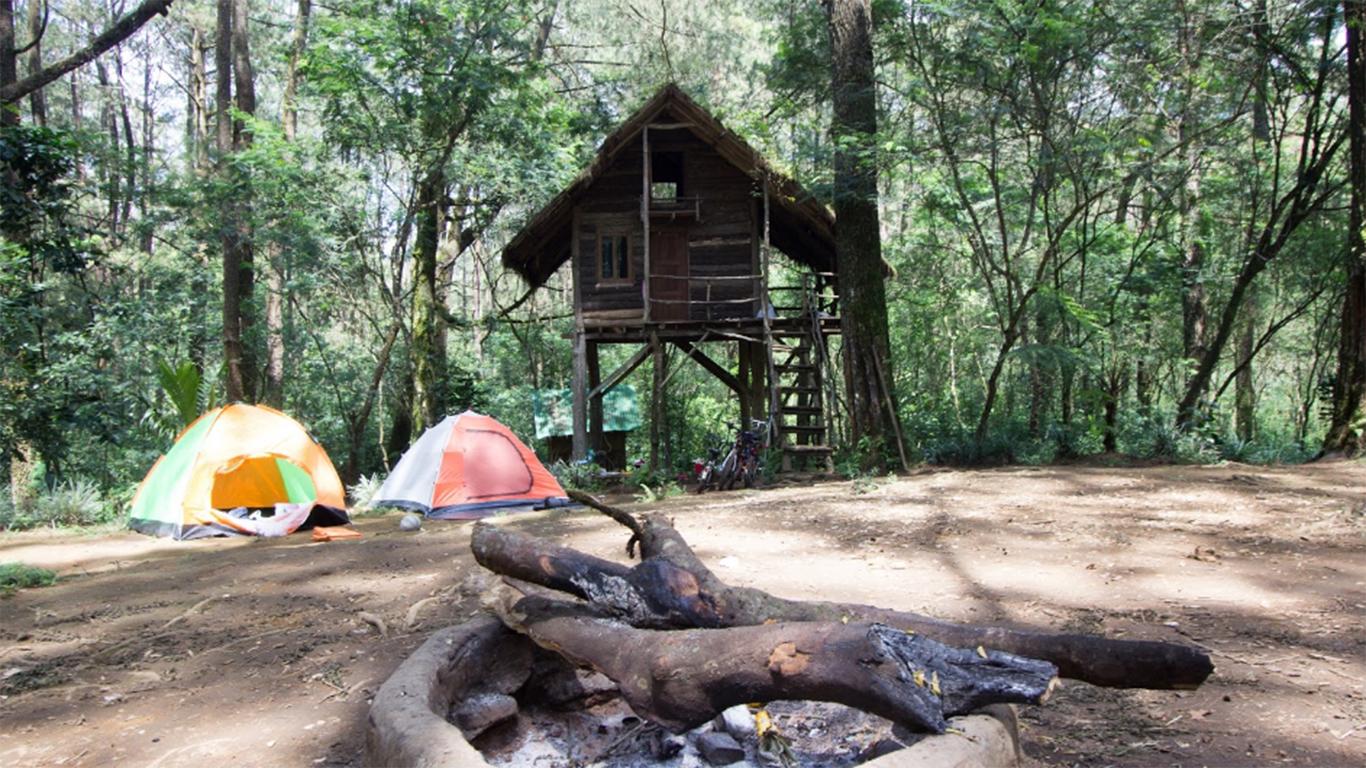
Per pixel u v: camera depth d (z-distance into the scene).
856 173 13.52
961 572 6.63
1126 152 13.47
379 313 22.66
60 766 3.78
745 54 25.53
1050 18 12.07
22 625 6.36
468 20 16.55
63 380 14.40
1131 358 17.62
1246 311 20.39
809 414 15.73
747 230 16.09
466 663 3.41
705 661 2.78
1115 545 7.33
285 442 11.77
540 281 19.22
